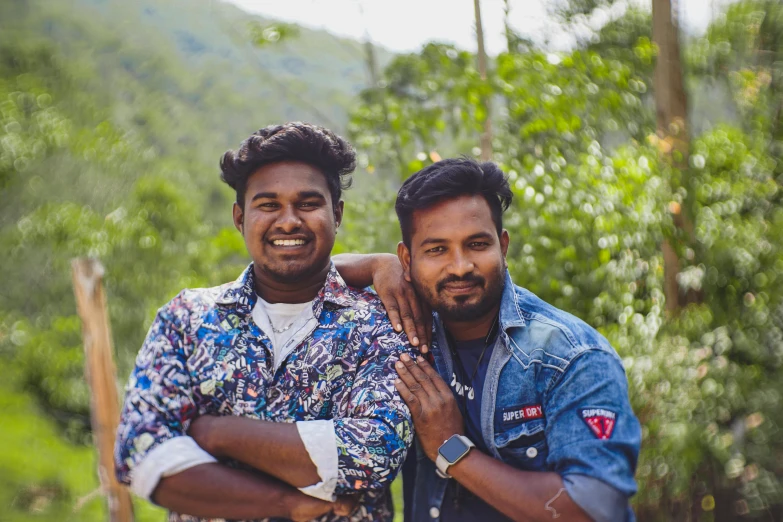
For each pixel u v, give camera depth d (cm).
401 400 200
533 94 445
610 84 471
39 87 1480
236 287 211
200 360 204
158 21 3497
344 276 228
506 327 207
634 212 430
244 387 203
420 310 216
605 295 440
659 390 455
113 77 2209
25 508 843
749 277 514
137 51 2697
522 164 463
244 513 189
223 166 213
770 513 533
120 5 3534
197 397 205
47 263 1288
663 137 493
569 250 441
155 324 209
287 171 204
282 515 190
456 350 218
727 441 495
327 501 190
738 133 536
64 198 1315
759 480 520
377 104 532
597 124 475
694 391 473
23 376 1247
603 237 430
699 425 483
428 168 204
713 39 614
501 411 206
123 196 1320
